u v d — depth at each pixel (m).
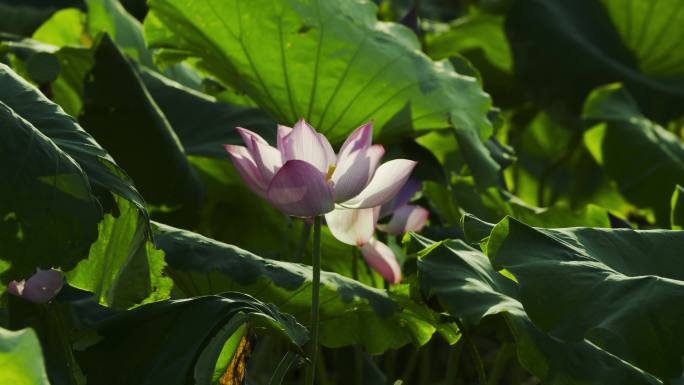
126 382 3.86
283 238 4.86
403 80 4.55
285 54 4.55
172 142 4.55
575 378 3.92
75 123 3.94
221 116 4.80
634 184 5.67
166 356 3.87
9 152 3.79
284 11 4.52
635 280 3.90
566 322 3.87
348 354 4.87
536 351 3.92
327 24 4.54
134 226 3.96
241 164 3.96
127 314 3.92
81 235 3.81
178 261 4.08
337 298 4.16
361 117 4.57
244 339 3.95
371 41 4.56
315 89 4.56
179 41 4.64
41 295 3.93
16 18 5.25
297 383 5.95
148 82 4.82
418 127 4.57
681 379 3.96
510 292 4.05
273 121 4.80
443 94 4.56
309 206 3.91
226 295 3.95
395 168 3.96
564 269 3.92
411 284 4.13
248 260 4.12
